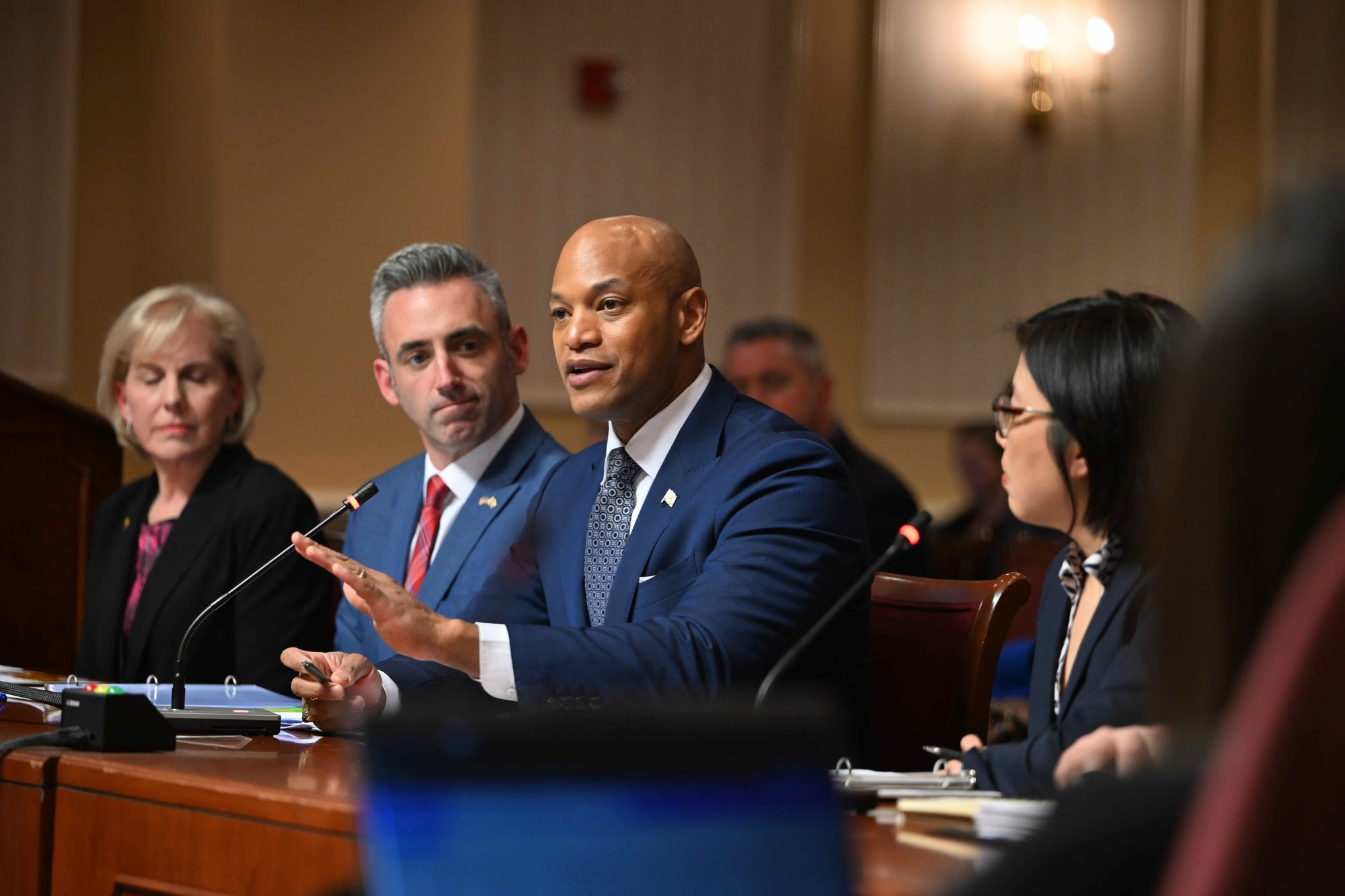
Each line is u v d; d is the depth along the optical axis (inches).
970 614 352.5
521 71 965.2
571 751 118.6
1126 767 202.2
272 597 418.9
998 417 264.2
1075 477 254.7
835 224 1026.1
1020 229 1043.9
